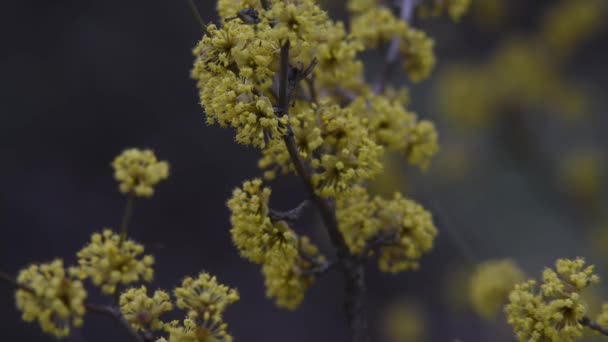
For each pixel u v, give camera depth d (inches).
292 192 367.2
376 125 135.4
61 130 378.6
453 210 439.2
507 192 456.4
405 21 159.0
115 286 101.5
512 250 441.4
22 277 96.4
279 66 109.6
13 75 376.8
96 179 377.4
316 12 107.5
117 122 384.2
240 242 115.6
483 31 442.6
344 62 132.3
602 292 269.4
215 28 108.6
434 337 398.6
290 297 131.0
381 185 231.0
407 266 131.3
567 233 447.5
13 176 365.7
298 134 118.2
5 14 383.2
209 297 108.5
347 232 127.0
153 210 378.9
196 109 396.2
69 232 365.7
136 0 402.6
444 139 449.4
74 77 385.4
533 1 442.6
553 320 114.6
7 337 332.5
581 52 498.6
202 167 389.4
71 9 393.4
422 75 159.0
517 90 430.9
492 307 180.9
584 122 470.3
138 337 101.2
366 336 130.5
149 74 394.9
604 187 416.2
